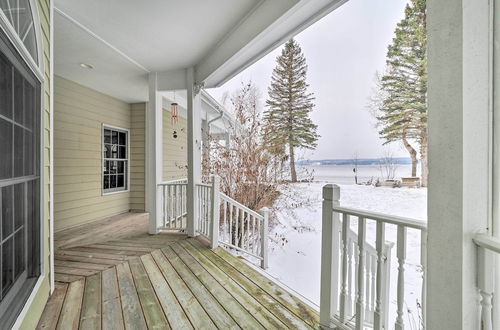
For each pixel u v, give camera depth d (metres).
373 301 2.00
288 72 7.27
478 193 0.92
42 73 1.92
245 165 5.45
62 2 2.40
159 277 2.58
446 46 0.96
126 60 3.72
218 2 2.43
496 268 0.92
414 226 1.20
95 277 2.58
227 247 3.77
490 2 0.93
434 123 1.00
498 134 0.93
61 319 1.87
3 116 1.42
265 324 1.81
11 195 1.55
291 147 6.67
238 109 5.87
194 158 4.04
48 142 2.18
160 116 4.32
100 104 5.29
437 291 0.98
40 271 1.95
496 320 0.92
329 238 1.75
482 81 0.92
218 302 2.10
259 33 2.47
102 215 5.34
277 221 5.56
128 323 1.83
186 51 3.47
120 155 5.96
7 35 1.30
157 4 2.44
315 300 3.27
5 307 1.44
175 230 4.45
